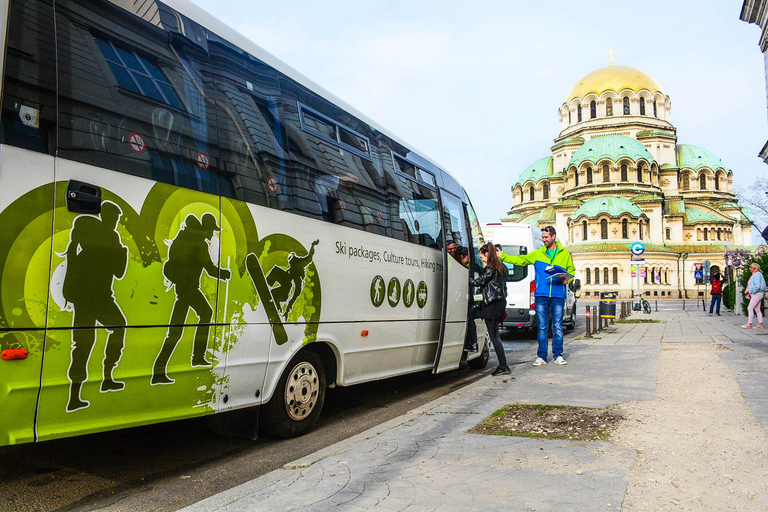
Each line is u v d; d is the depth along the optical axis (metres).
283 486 3.98
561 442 4.99
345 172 6.48
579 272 81.81
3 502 4.06
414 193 8.10
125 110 4.00
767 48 23.73
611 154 86.12
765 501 3.64
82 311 3.65
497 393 7.22
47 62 3.56
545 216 92.38
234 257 4.79
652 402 6.52
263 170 5.20
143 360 4.03
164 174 4.21
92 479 4.58
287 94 5.72
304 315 5.61
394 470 4.30
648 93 91.69
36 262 3.42
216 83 4.82
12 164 3.33
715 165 94.69
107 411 3.83
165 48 4.39
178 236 4.29
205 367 4.52
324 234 5.95
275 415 5.52
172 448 5.45
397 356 7.40
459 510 3.54
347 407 7.52
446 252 8.23
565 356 11.04
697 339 14.27
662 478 4.07
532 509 3.54
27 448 5.30
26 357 3.38
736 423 5.51
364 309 6.61
